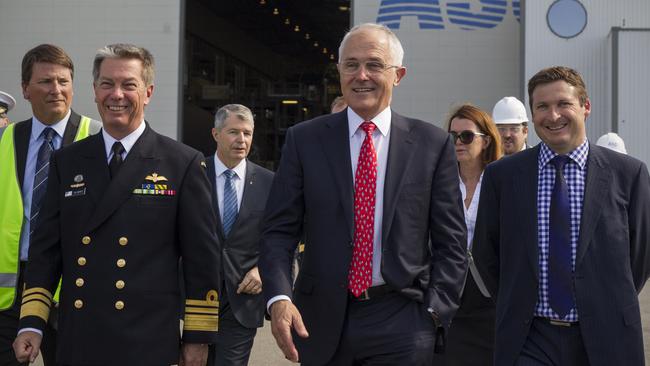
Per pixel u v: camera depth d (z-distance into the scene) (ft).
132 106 11.85
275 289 11.07
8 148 14.66
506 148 19.21
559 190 12.23
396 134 11.82
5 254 14.17
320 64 141.28
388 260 11.30
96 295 11.53
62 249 11.91
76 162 11.99
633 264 12.32
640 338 11.93
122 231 11.68
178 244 12.23
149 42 72.69
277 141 128.57
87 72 73.05
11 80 73.51
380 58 11.54
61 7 73.20
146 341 11.59
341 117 12.00
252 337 18.12
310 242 11.64
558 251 12.06
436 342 11.57
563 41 64.59
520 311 12.21
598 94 64.28
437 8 71.05
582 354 11.99
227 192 18.26
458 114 16.71
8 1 73.41
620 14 64.23
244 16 115.34
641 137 60.90
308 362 11.51
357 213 11.51
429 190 11.72
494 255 13.39
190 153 12.28
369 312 11.32
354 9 71.72
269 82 130.00
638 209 12.12
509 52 70.69
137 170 11.89
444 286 11.41
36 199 14.34
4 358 14.20
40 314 11.75
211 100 113.50
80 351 11.50
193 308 12.03
